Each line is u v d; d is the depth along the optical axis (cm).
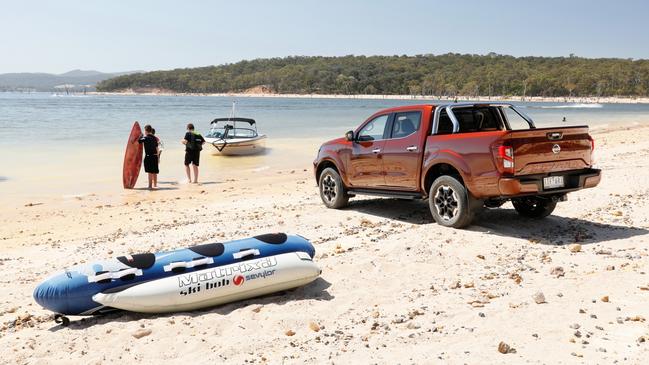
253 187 1666
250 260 628
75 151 2594
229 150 2638
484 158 841
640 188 1305
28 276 763
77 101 15238
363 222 1014
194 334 537
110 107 9950
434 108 953
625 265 710
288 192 1535
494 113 991
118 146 2816
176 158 2433
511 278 681
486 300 608
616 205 1119
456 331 529
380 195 1054
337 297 633
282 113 7962
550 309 575
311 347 503
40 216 1260
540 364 455
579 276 676
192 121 5206
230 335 533
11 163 2189
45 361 474
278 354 489
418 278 694
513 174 821
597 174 879
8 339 532
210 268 608
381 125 1059
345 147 1117
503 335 516
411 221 1025
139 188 1689
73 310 560
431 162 927
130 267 581
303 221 1052
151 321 565
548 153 843
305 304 609
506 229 920
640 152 2200
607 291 620
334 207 1173
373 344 505
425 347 495
